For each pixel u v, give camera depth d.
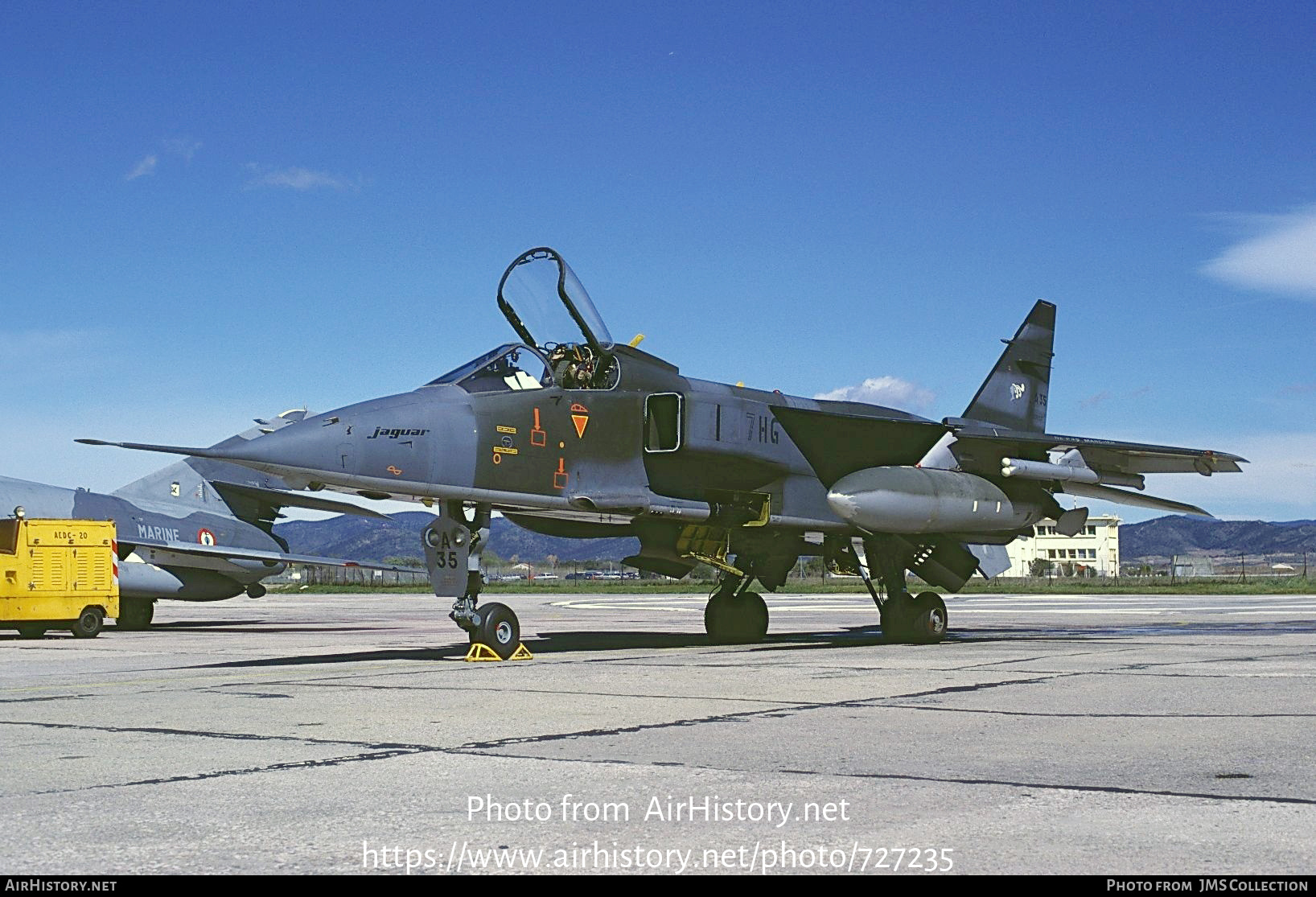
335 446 11.27
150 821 4.58
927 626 15.20
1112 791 5.05
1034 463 15.51
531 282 13.30
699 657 12.56
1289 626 19.55
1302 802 4.82
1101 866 3.91
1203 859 3.97
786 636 17.42
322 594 59.31
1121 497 17.62
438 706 8.05
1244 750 6.08
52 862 4.01
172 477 24.19
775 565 15.96
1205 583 62.41
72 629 19.39
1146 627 19.23
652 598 46.88
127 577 22.12
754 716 7.46
